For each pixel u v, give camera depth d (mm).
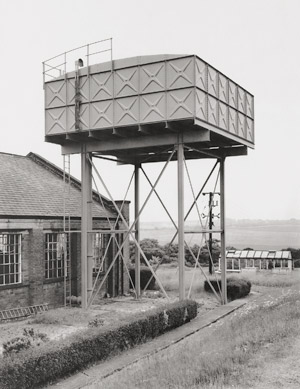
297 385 8781
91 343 12422
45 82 20719
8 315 18438
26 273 19719
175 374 9914
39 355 10812
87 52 19797
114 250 25234
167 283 29203
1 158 24344
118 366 12211
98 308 20781
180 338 15320
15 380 10125
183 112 17641
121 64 18922
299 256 53000
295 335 12188
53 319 17484
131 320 14508
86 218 20578
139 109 18500
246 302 22750
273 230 128375
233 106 20891
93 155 21516
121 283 25500
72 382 11133
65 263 21484
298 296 21312
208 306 21516
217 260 52094
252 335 12625
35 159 27312
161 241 92312
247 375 9383
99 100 19344
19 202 20594
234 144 21891
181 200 18984
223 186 22578
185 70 17719
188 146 21562
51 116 20531
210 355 10992
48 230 20953
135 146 19781
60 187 25359
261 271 41281
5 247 18953
